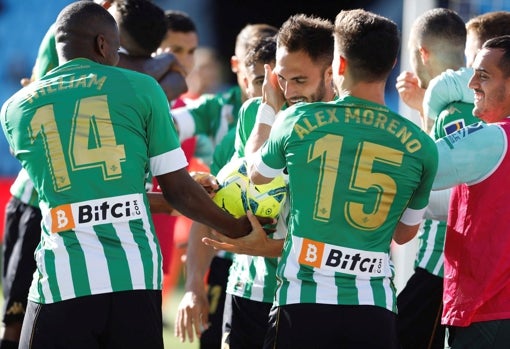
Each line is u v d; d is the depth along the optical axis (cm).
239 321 1702
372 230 1285
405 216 1358
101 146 1319
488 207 1339
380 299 1289
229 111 2233
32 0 4141
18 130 1353
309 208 1284
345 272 1274
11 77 4159
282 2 4347
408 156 1284
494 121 1408
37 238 1991
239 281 1697
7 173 3853
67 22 1394
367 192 1277
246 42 2069
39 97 1351
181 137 2208
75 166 1314
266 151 1338
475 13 2670
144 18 1875
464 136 1348
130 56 1895
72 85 1350
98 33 1395
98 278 1295
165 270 2280
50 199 1319
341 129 1287
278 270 1316
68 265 1296
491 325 1336
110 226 1309
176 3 4325
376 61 1290
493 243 1335
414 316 1761
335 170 1279
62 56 1399
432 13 1722
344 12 1342
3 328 2031
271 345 1306
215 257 2106
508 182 1333
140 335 1312
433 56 1705
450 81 1614
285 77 1467
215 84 4116
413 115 2303
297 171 1293
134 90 1347
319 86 1473
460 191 1380
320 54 1455
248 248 1446
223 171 1517
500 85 1382
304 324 1272
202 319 1802
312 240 1279
